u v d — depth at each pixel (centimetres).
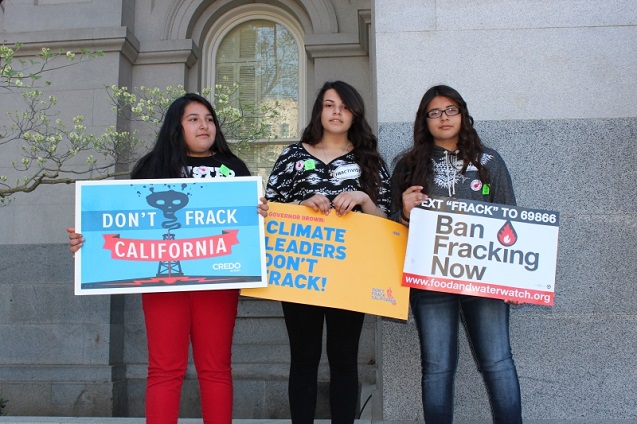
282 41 766
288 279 282
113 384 599
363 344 607
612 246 383
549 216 278
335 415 277
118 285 270
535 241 277
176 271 273
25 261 638
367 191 295
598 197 388
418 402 366
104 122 661
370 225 290
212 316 275
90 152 657
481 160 286
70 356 614
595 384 370
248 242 280
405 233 291
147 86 711
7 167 657
